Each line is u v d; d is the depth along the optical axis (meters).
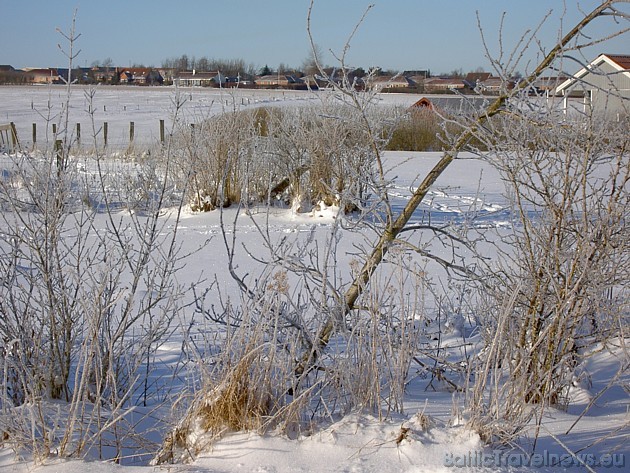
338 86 4.91
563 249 4.41
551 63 4.41
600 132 4.11
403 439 3.40
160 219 12.32
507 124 4.60
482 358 4.66
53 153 4.79
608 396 4.84
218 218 12.63
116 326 5.80
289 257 4.62
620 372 4.28
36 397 3.66
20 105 42.56
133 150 17.23
